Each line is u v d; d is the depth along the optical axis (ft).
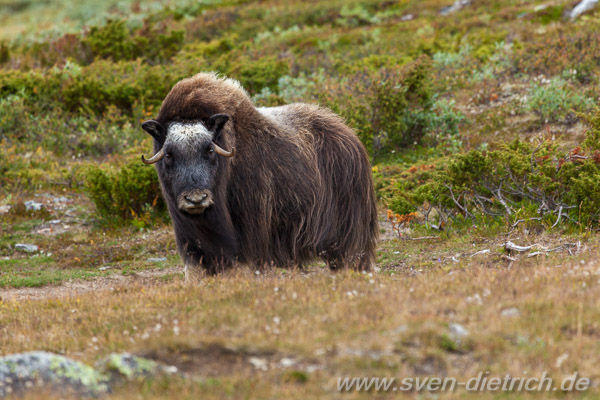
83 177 179.83
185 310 72.28
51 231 155.43
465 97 198.49
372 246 103.09
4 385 53.11
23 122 206.59
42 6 549.54
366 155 102.78
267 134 94.48
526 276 76.07
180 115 88.33
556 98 170.71
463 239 120.88
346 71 228.22
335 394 50.34
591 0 267.59
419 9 346.33
